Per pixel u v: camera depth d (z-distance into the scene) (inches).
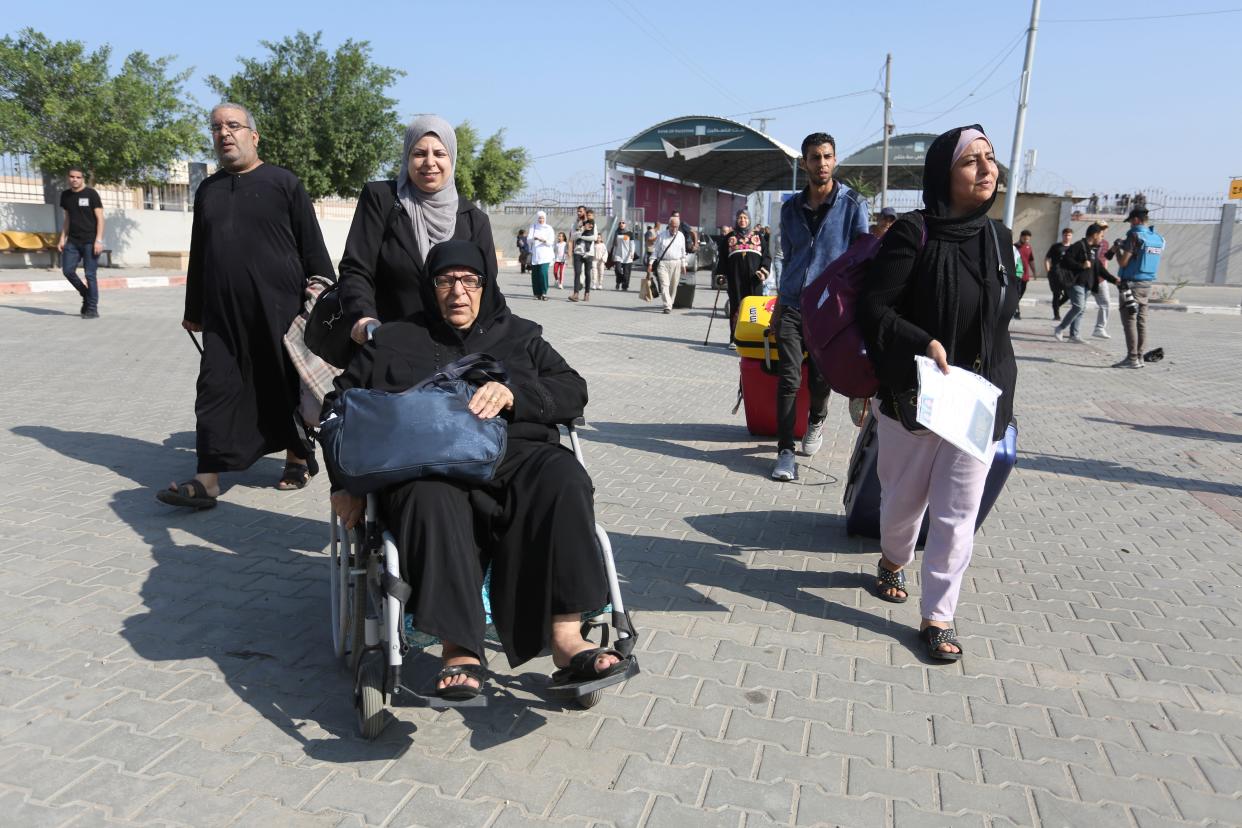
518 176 2057.1
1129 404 381.7
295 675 132.6
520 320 138.8
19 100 799.7
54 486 214.4
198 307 204.4
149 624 146.8
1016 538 205.6
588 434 288.8
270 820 100.3
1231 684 140.4
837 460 267.3
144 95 832.3
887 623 158.7
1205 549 201.9
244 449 200.1
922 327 138.6
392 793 105.8
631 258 963.3
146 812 100.8
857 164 1326.3
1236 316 910.4
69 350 402.9
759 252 485.7
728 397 362.9
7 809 100.3
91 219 502.3
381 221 152.3
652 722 123.2
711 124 1225.4
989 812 107.0
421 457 111.4
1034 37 813.2
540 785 108.4
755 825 102.7
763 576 177.6
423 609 106.4
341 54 1125.7
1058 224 1462.8
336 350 153.2
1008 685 137.8
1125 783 113.9
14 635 140.7
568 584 111.0
